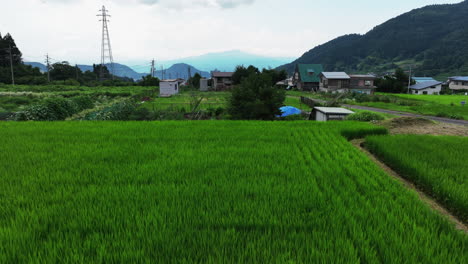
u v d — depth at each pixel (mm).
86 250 2648
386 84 64062
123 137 8609
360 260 2623
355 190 4398
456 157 6352
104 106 30062
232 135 9164
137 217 3307
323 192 4340
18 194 4062
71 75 82750
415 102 36469
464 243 2963
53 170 5129
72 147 7172
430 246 2871
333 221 3328
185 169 5426
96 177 4824
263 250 2688
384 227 3211
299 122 12492
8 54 71688
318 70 71562
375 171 5562
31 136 8656
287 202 3871
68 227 3143
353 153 6992
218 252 2584
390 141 7957
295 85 76625
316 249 2709
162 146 7457
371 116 14133
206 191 4230
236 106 20641
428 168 5422
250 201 3883
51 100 20406
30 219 3262
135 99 36906
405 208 3838
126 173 5098
